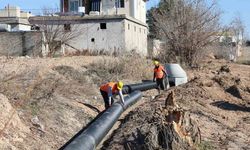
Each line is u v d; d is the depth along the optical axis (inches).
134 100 791.1
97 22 1818.4
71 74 862.5
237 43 2433.6
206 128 602.2
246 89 917.2
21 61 994.7
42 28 1689.2
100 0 2292.1
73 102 665.0
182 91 872.9
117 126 607.8
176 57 1512.1
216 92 875.4
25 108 527.8
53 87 661.9
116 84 685.3
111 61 1111.0
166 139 452.8
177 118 472.1
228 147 522.0
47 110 562.6
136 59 1173.7
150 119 509.4
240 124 665.0
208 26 1528.1
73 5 2297.0
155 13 1665.8
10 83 577.0
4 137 419.2
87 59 1219.2
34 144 445.4
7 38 1523.1
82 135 472.1
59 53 1595.7
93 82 906.7
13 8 2213.3
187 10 1521.9
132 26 1972.2
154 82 978.7
